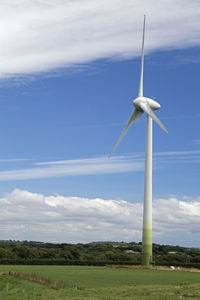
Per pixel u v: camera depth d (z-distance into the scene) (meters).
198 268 90.88
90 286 53.78
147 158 97.69
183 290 46.53
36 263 98.06
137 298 41.00
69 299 41.66
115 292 46.34
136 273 72.75
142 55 100.00
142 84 98.50
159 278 64.31
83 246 167.25
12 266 87.69
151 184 97.00
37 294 46.72
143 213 96.44
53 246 165.88
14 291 51.12
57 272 71.69
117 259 138.00
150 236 95.44
